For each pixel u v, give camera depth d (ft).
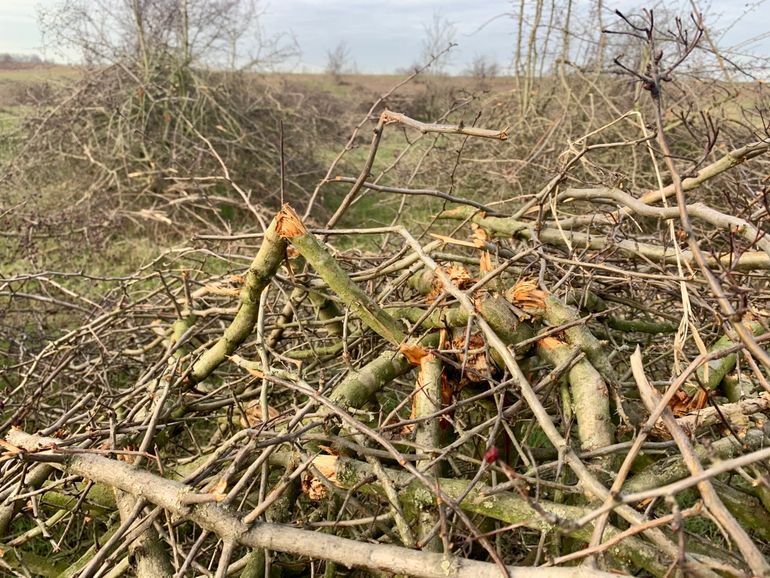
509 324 5.51
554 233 7.87
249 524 4.31
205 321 9.11
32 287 14.80
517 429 6.84
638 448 3.72
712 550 4.45
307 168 23.98
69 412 6.48
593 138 17.52
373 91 52.47
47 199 21.04
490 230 8.42
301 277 7.11
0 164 22.81
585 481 3.93
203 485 5.59
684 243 6.95
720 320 5.36
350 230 6.77
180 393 6.73
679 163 15.72
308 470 4.92
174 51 23.82
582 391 5.03
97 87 22.94
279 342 8.53
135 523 5.21
